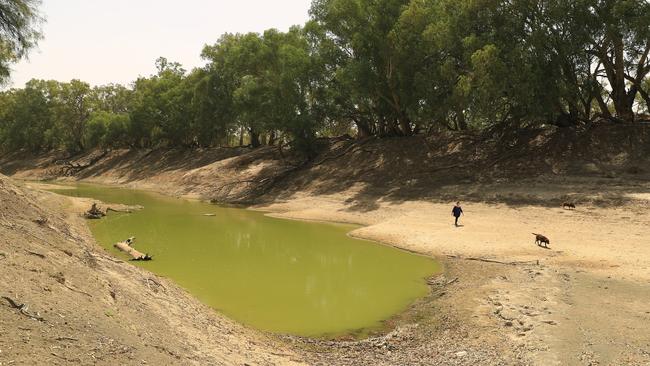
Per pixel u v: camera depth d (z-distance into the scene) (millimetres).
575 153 31047
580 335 10289
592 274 15469
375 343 10891
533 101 29562
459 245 20875
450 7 33406
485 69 28453
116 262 12781
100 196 47719
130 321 7973
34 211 15180
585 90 33531
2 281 7000
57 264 9281
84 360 5637
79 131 87500
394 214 29812
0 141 92688
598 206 24234
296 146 46344
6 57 24125
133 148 78562
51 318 6477
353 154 43188
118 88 89250
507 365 9125
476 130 39594
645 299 12664
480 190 30547
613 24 27719
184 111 65938
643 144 29109
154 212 35406
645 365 8797
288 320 12547
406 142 41031
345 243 23703
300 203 37031
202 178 50719
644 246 18297
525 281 14977
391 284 16125
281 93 45562
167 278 15977
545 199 26766
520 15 30594
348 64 37281
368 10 36969
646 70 30516
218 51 59656
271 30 50469
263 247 22734
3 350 5113
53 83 86438
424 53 35812
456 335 11070
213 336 9531
